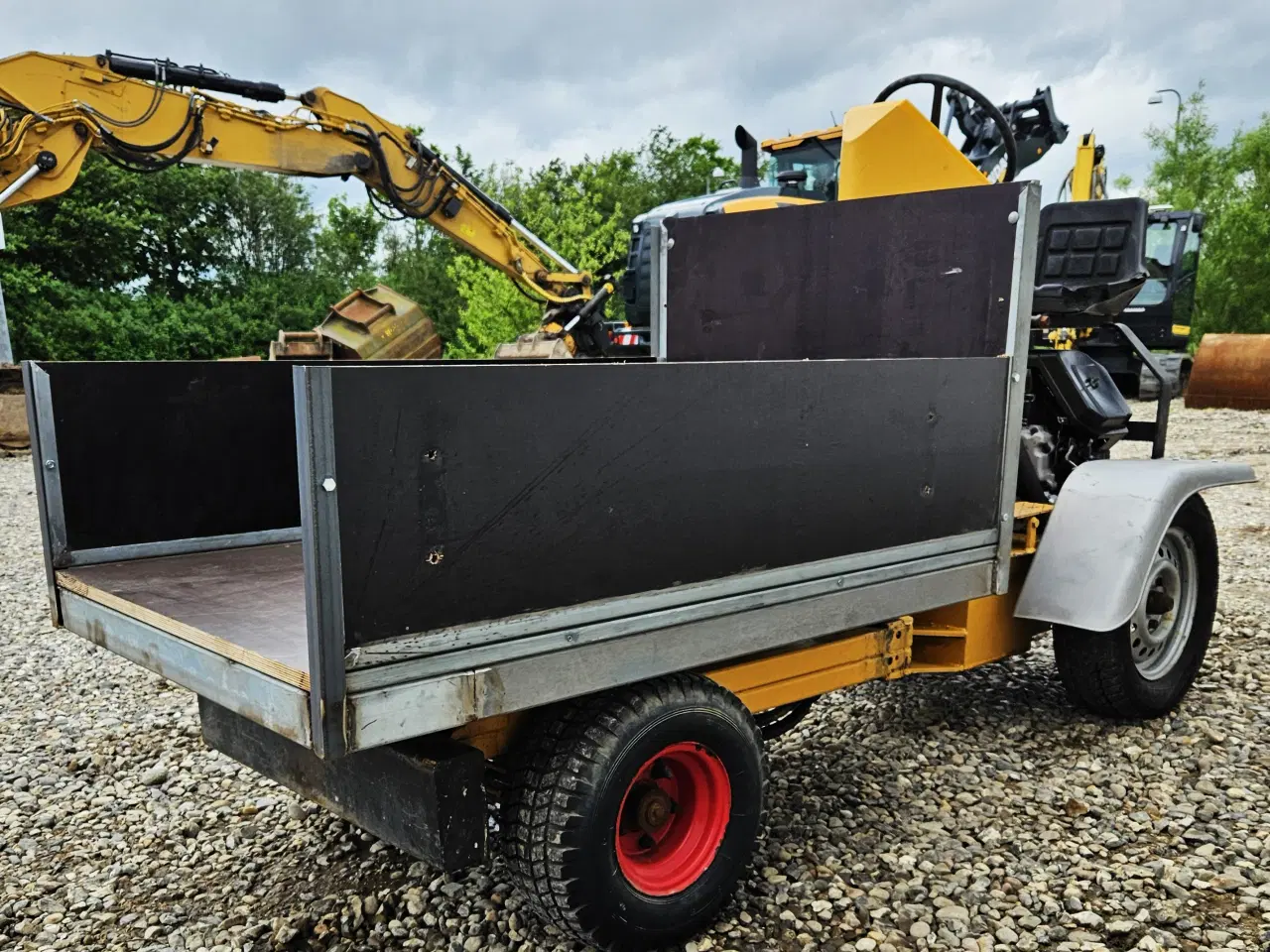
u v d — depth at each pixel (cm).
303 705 181
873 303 336
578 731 220
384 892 275
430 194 964
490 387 188
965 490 287
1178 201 3066
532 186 2967
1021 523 336
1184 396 1702
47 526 278
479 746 223
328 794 230
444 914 262
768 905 261
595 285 1189
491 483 191
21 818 326
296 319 3694
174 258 3725
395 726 183
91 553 289
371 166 912
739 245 376
